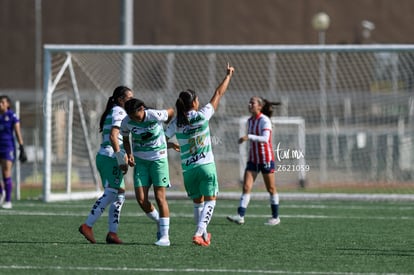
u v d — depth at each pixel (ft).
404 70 225.76
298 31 453.58
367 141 242.17
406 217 151.23
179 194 193.77
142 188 102.37
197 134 100.48
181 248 101.09
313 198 191.52
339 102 250.16
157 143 101.14
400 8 447.83
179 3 457.68
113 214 105.50
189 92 100.58
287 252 99.19
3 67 469.16
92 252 96.22
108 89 212.02
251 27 455.63
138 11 458.91
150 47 188.55
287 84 262.88
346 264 89.35
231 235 118.52
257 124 134.62
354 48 183.62
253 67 264.93
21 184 254.27
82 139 210.38
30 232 119.24
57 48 187.01
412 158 237.86
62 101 204.95
